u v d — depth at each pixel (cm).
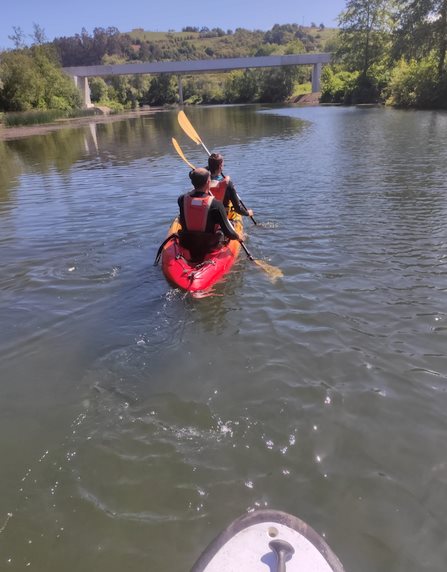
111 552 208
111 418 290
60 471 251
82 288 480
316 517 220
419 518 218
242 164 1223
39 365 349
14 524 222
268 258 529
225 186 555
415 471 243
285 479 240
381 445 260
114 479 245
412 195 791
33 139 2428
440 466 245
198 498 231
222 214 483
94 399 309
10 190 1045
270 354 348
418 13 3138
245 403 297
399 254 525
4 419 293
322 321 390
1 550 210
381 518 218
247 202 795
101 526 220
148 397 308
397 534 211
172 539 212
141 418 288
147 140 2131
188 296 446
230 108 5650
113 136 2438
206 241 493
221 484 239
